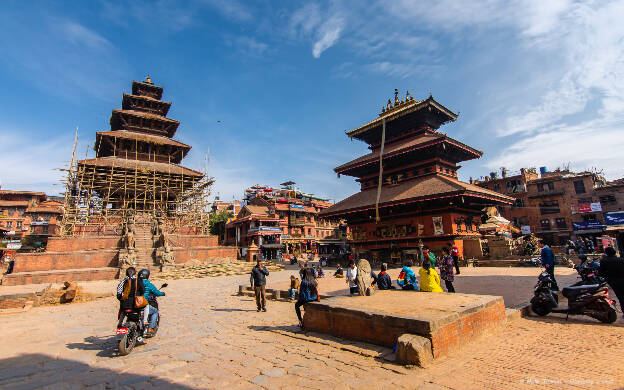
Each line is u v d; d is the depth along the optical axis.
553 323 7.68
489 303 7.02
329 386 4.48
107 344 7.23
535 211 52.38
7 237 59.28
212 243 40.12
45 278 24.95
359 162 36.84
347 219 37.72
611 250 7.64
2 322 10.16
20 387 4.80
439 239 28.38
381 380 4.59
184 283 23.75
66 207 35.47
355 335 6.46
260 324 8.91
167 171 42.09
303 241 62.22
